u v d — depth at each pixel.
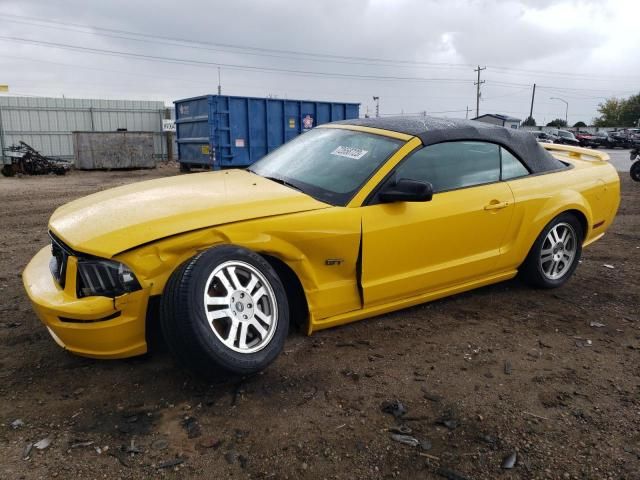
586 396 3.15
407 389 3.16
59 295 3.00
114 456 2.50
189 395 3.02
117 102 26.81
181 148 19.05
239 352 2.89
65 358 3.45
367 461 2.52
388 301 3.86
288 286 3.53
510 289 4.96
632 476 2.46
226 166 16.97
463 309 4.44
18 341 3.70
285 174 4.05
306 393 3.07
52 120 25.44
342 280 3.60
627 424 2.87
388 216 3.64
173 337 2.74
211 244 3.05
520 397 3.12
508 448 2.65
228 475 2.40
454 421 2.85
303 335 3.76
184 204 3.24
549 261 4.82
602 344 3.86
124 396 3.01
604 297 4.83
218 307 2.91
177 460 2.48
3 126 24.33
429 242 3.87
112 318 2.86
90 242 2.88
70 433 2.67
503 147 4.46
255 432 2.70
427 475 2.44
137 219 3.02
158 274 2.92
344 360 3.48
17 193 13.02
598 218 5.16
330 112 18.47
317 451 2.58
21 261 5.89
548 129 52.69
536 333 4.01
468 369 3.43
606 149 46.72
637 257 6.26
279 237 3.25
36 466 2.42
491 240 4.28
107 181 16.73
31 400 2.96
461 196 4.03
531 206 4.47
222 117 16.62
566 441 2.71
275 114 17.45
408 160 3.83
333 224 3.43
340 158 3.97
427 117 4.55
